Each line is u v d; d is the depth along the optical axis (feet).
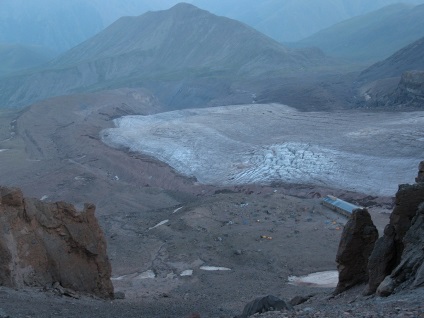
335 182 303.48
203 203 237.66
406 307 51.06
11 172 372.38
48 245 97.96
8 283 88.43
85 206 105.29
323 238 187.32
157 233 212.43
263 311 65.62
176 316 79.56
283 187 306.55
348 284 85.56
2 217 93.66
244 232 197.98
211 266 172.04
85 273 101.71
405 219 74.59
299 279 153.79
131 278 163.73
